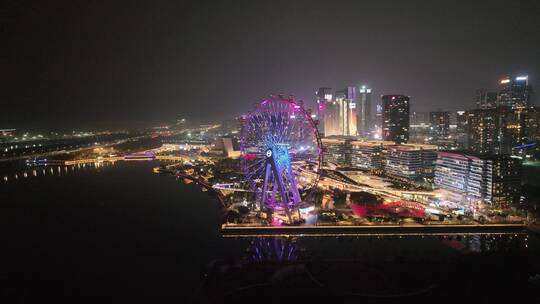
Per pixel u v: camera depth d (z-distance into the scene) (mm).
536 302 122812
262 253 178750
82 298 148375
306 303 125625
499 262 144875
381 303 125250
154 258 186750
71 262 184875
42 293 152875
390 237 197500
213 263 160500
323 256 169500
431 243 188375
